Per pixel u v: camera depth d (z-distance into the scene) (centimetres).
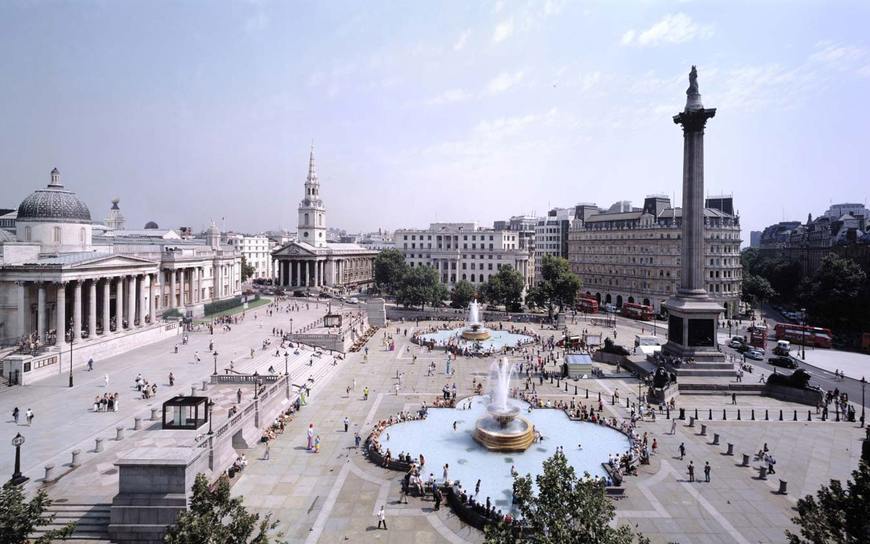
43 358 6825
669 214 15312
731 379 7444
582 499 2498
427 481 4203
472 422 5841
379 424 5562
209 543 2406
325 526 3594
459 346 10225
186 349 8850
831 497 2569
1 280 7744
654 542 3425
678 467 4628
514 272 15912
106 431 4903
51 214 9200
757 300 16775
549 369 8525
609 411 6284
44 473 4003
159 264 11375
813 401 6588
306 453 4872
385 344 10650
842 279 12375
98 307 9875
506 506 3891
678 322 8112
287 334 9838
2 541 2452
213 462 4088
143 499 3391
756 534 3541
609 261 17062
